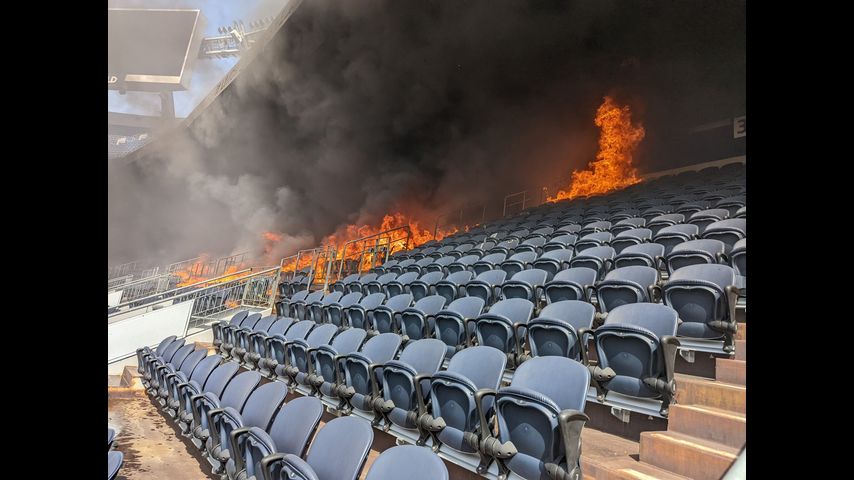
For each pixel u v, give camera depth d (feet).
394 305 16.30
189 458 11.66
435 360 10.03
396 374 9.68
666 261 13.39
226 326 19.12
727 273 10.58
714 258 12.25
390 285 19.12
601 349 9.35
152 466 11.15
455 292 16.15
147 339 20.98
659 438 7.68
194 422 11.21
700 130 35.96
